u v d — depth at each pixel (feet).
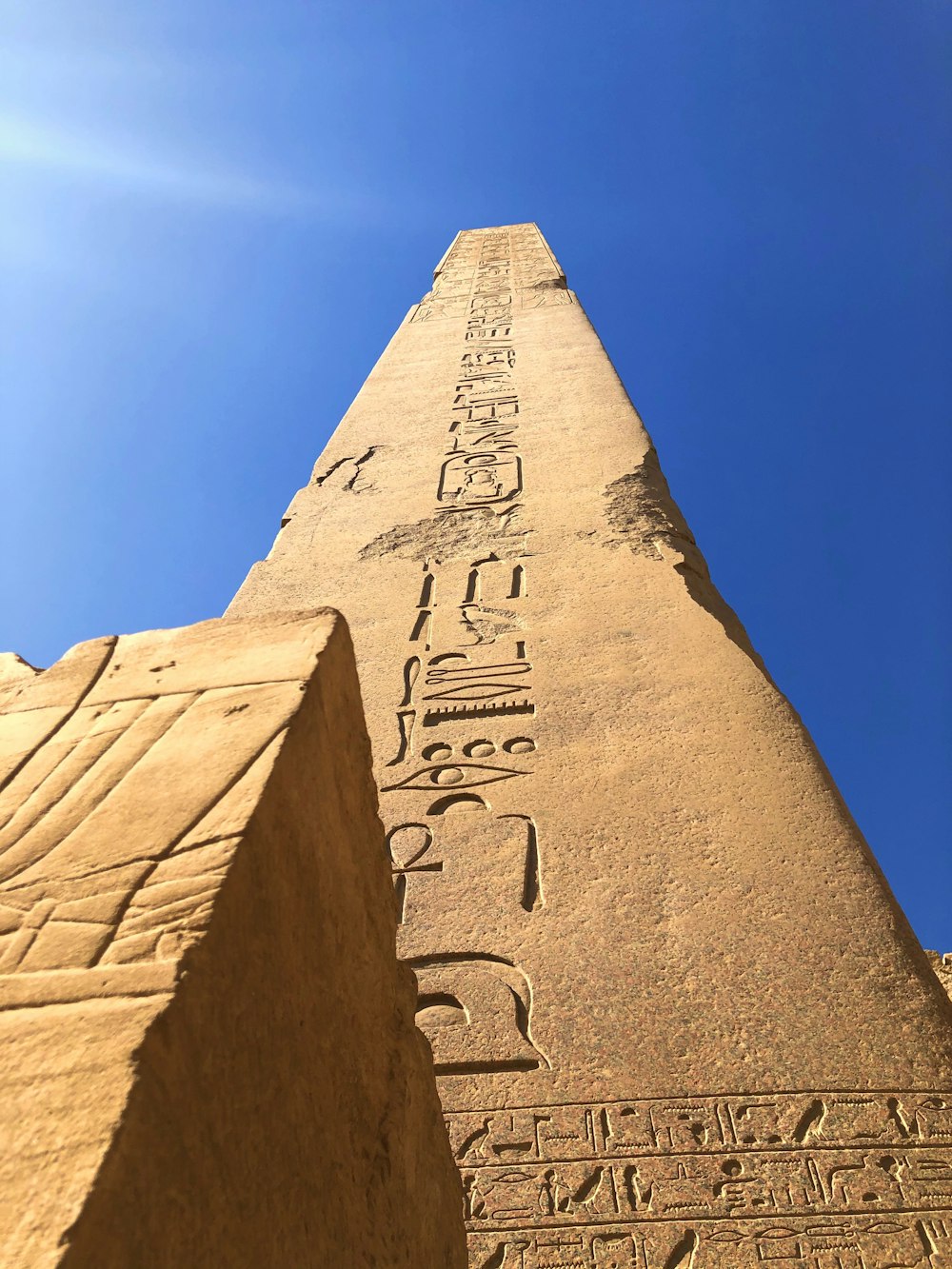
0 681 5.55
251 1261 3.53
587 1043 8.73
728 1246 7.23
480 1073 8.59
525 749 12.51
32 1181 2.86
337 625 5.57
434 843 11.20
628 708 13.05
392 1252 4.76
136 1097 3.09
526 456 21.24
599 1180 7.72
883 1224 7.27
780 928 9.61
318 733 4.94
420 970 9.66
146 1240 2.97
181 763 4.49
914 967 9.18
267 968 4.06
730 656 13.92
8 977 3.54
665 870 10.44
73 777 4.53
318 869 4.75
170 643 5.56
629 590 15.88
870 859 10.48
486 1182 7.78
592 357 26.50
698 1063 8.46
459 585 16.62
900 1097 8.07
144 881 3.86
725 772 11.73
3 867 4.01
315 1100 4.35
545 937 9.83
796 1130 7.90
